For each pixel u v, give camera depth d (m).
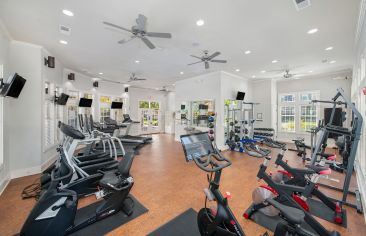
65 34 3.66
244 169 4.49
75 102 7.13
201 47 4.41
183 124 8.59
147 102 11.77
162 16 3.02
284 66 6.15
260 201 2.52
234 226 1.69
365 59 3.03
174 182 3.67
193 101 8.03
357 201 2.81
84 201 2.87
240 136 7.07
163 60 5.48
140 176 4.00
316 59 5.36
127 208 2.60
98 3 2.67
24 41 3.96
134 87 10.86
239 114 7.63
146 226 2.29
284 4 2.69
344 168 4.17
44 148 4.37
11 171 3.77
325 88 7.57
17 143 3.86
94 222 2.32
